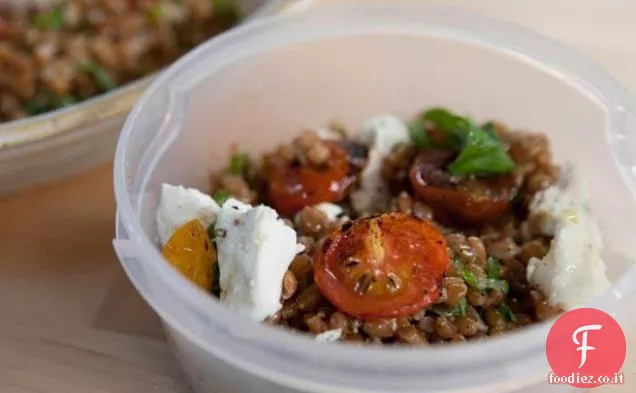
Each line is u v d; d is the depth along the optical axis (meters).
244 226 0.23
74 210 0.28
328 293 0.22
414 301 0.22
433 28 0.28
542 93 0.28
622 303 0.22
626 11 0.33
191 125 0.27
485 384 0.20
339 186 0.27
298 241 0.24
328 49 0.29
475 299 0.23
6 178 0.27
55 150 0.27
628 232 0.24
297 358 0.20
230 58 0.27
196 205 0.24
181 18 0.34
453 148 0.27
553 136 0.28
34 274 0.26
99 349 0.25
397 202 0.26
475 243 0.24
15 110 0.30
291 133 0.29
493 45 0.28
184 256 0.23
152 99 0.25
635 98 0.25
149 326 0.25
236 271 0.22
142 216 0.25
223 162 0.28
